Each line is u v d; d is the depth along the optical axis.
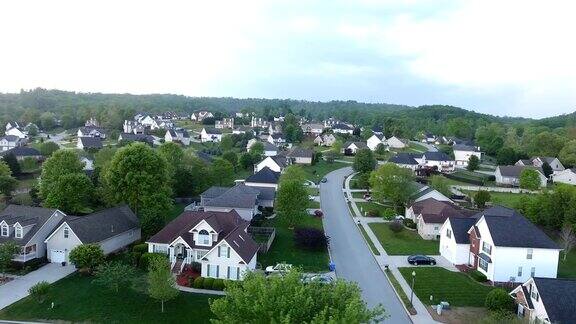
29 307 46.16
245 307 29.17
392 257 65.31
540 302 42.19
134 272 53.56
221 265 53.66
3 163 90.56
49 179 78.94
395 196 88.94
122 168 70.00
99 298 48.31
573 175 124.94
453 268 61.41
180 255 58.41
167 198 72.12
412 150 182.62
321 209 91.56
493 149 178.00
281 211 74.94
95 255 54.12
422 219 76.06
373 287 54.16
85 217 61.50
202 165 98.75
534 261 56.34
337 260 63.19
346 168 141.38
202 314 46.12
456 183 122.69
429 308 48.69
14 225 58.00
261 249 63.91
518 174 124.38
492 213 67.12
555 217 75.31
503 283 56.00
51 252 59.25
